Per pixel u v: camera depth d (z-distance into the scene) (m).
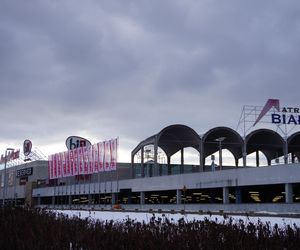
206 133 70.31
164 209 61.97
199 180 61.19
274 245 9.26
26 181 124.00
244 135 70.25
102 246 9.55
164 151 83.44
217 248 9.07
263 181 51.34
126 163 108.50
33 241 10.10
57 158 99.25
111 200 83.56
